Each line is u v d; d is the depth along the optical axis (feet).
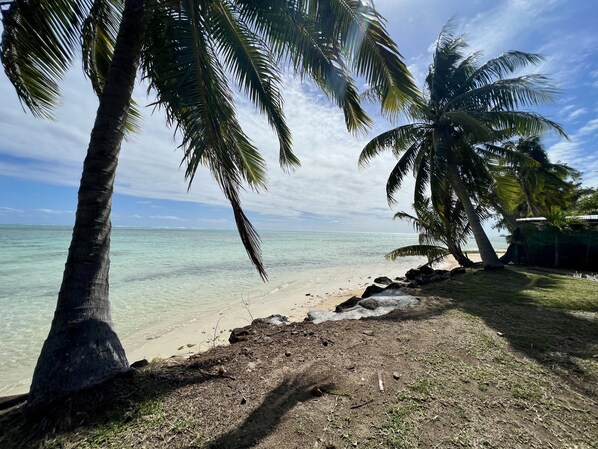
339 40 12.22
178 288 35.22
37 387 6.97
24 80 10.93
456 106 34.17
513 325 13.55
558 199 53.47
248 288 36.32
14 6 9.55
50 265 49.47
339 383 8.57
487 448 5.98
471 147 32.89
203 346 18.63
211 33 11.82
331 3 11.35
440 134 33.73
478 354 10.49
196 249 87.76
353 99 14.48
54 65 10.78
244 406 7.40
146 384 8.05
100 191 8.54
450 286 22.56
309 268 55.83
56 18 10.30
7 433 6.39
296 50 12.70
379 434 6.41
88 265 8.20
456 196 37.96
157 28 10.00
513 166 37.78
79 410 6.75
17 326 21.98
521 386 8.34
